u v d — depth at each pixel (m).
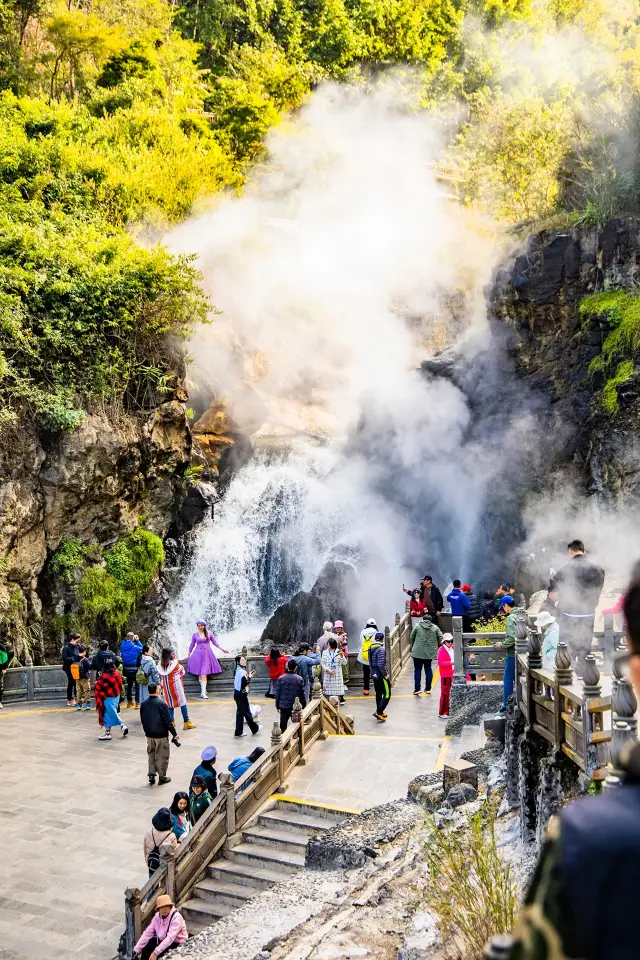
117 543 25.75
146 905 10.05
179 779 14.77
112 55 41.41
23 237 24.56
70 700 19.52
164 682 16.98
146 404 26.98
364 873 9.16
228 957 7.83
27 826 13.14
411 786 11.53
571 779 7.33
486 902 6.42
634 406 23.55
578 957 1.24
